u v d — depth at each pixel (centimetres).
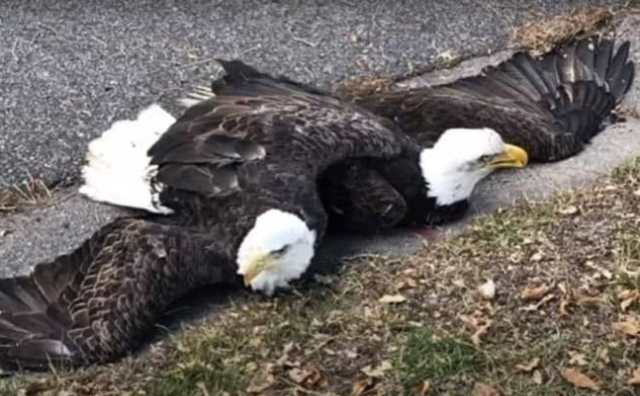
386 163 272
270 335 249
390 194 270
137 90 319
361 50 336
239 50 334
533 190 290
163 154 270
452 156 275
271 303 257
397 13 348
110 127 305
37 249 275
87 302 245
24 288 252
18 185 291
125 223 256
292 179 262
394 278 263
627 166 291
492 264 265
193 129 271
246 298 259
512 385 239
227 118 272
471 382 240
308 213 259
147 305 246
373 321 252
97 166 283
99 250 253
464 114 294
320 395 238
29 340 243
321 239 265
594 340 247
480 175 278
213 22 342
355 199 269
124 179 277
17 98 313
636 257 264
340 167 269
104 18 341
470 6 352
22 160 297
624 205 279
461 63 335
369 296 259
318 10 348
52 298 250
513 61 319
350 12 348
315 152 266
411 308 255
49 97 314
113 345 243
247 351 247
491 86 314
